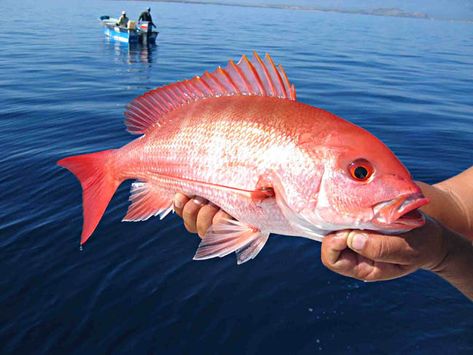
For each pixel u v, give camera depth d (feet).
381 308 2.39
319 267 2.73
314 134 1.29
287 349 2.14
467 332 2.23
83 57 11.37
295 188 1.28
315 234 1.29
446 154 4.55
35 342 2.14
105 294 2.47
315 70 10.03
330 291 2.52
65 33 16.94
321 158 1.25
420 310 2.37
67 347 2.12
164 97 1.69
